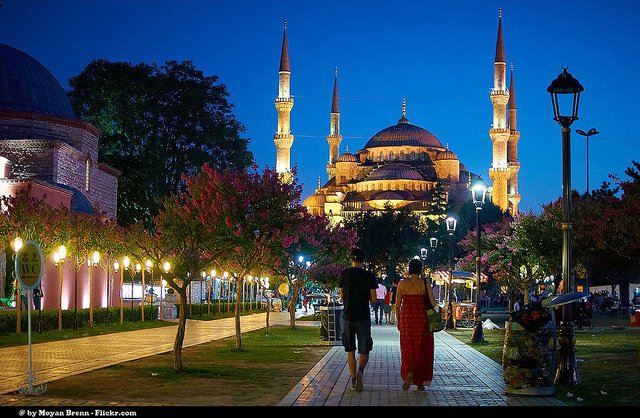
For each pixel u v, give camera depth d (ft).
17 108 182.60
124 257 122.11
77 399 37.60
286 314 192.85
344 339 43.83
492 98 528.63
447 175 575.79
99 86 262.88
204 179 63.57
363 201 542.57
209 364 56.65
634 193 83.66
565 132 49.78
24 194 109.29
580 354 66.74
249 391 41.63
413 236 323.16
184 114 269.44
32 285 41.47
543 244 126.31
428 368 43.04
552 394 41.19
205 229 59.57
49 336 89.86
